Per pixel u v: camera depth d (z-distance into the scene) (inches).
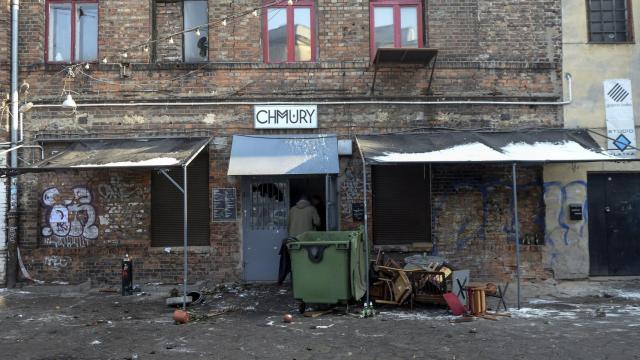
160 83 415.8
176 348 259.1
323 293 326.0
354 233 343.6
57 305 354.9
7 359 243.4
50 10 433.1
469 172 416.8
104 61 413.7
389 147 363.3
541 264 411.8
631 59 426.9
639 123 422.9
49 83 414.3
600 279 416.8
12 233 404.2
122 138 409.4
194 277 409.4
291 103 414.3
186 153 358.0
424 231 425.7
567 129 408.8
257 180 422.3
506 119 419.8
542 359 237.6
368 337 274.4
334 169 366.9
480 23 425.1
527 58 424.5
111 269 408.5
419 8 434.0
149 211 413.1
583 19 428.5
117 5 420.2
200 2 434.6
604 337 270.2
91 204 413.1
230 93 415.5
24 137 413.1
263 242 418.3
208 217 419.8
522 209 415.8
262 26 429.4
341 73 418.0
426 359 239.5
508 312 327.3
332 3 422.9
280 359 241.4
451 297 322.3
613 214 426.0
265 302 361.4
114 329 294.5
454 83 419.8
